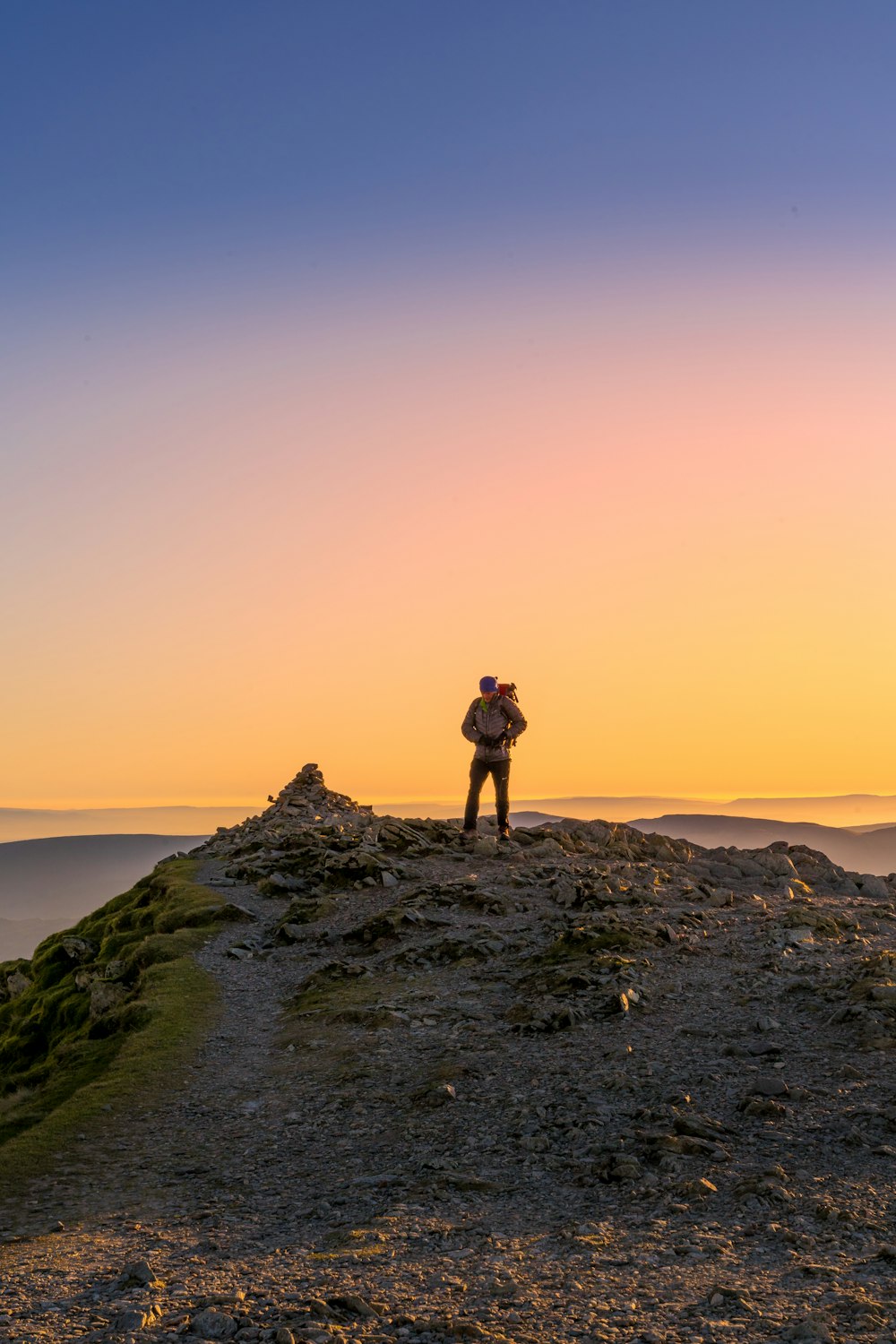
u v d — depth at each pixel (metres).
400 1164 12.52
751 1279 8.34
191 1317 7.99
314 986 21.36
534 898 25.91
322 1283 8.80
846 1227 9.42
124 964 25.92
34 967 33.69
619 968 19.27
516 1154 12.34
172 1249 10.19
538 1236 9.78
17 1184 12.95
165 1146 14.04
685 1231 9.59
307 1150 13.35
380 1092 15.10
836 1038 15.61
